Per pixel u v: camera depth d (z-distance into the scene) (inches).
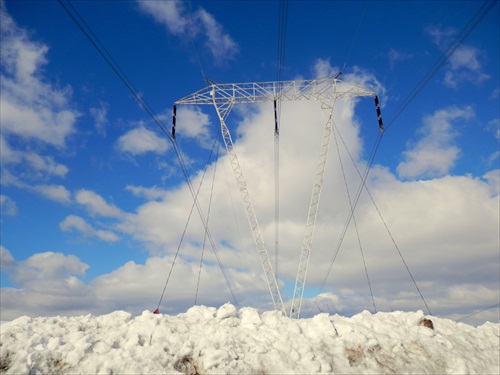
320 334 1019.3
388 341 1035.3
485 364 1010.1
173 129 2544.3
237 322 1051.9
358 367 931.3
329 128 2677.2
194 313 1089.4
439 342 1072.2
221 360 868.0
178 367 848.9
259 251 2783.0
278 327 1039.0
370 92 2571.4
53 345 841.5
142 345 900.0
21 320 937.5
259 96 2608.3
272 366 887.7
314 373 883.4
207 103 2600.9
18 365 764.6
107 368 789.2
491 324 1275.8
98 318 1018.1
